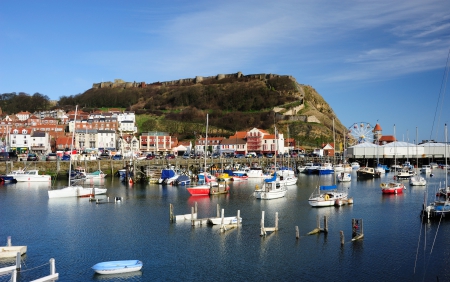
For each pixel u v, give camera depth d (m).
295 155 192.25
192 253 50.62
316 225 62.62
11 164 125.94
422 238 55.59
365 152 187.12
